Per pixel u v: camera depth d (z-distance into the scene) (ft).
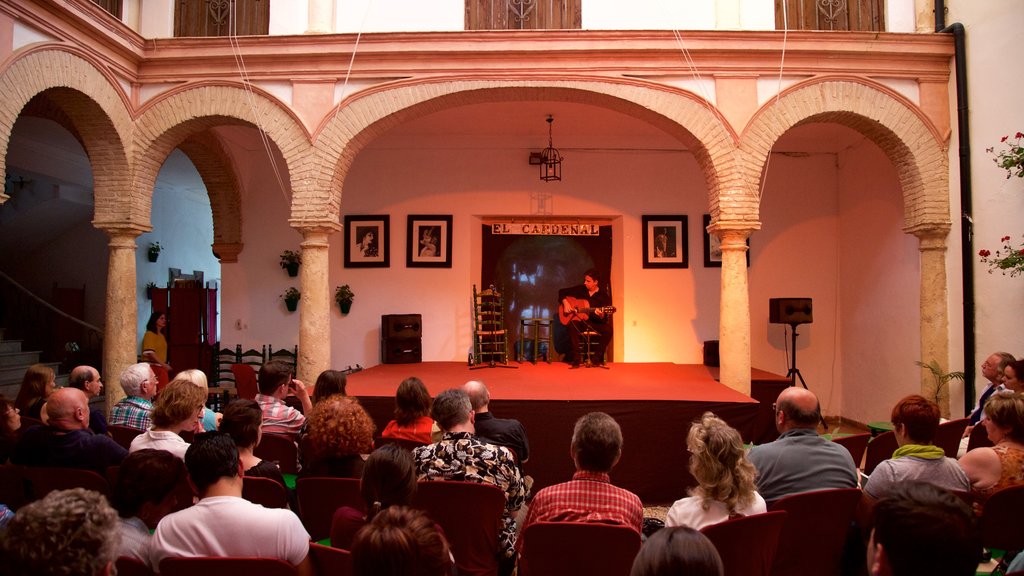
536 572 7.47
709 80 20.10
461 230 28.66
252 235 28.86
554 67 20.12
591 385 20.29
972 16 19.15
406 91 20.30
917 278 22.88
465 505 8.89
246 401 9.66
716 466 7.82
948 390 19.99
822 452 9.39
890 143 20.63
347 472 9.32
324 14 20.84
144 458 6.88
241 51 20.30
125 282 20.61
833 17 20.83
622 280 28.68
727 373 19.95
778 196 28.55
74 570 4.36
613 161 28.71
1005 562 8.89
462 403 9.91
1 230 33.94
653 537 4.63
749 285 28.43
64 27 17.26
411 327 26.99
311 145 20.24
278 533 6.59
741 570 7.27
